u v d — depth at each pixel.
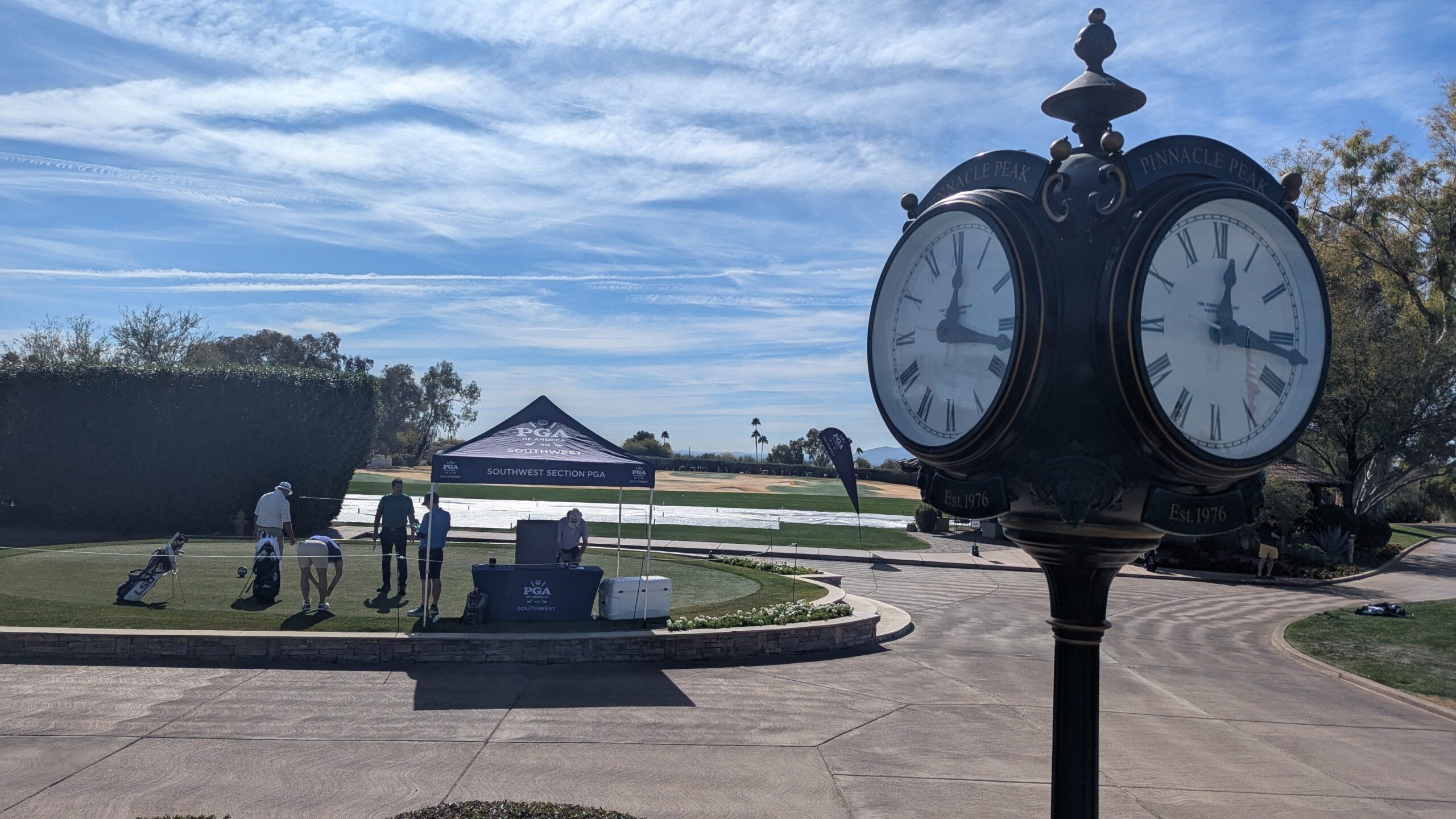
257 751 9.21
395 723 10.30
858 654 15.40
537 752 9.52
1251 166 3.07
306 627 13.64
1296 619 23.09
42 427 27.97
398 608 15.64
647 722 10.77
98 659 12.49
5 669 11.96
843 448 24.91
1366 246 48.94
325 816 7.62
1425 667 16.92
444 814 6.65
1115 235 2.86
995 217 2.97
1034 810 8.41
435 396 121.44
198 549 22.84
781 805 8.36
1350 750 11.41
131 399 28.25
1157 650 17.97
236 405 28.67
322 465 29.23
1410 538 51.00
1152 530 2.97
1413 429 42.66
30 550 21.47
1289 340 2.93
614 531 35.31
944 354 3.16
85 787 8.09
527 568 14.77
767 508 52.56
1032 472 2.95
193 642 12.70
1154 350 2.76
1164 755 10.74
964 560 31.33
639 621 14.99
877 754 9.95
